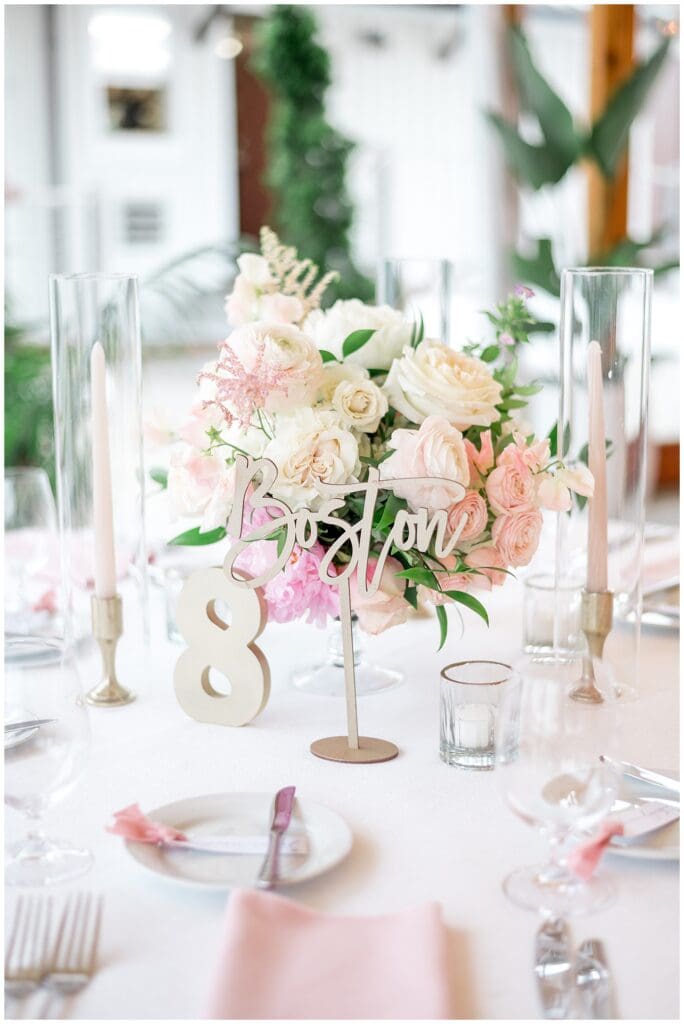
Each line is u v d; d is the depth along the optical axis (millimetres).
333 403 1338
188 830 1096
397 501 1316
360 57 7688
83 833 1106
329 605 1378
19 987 842
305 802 1135
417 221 7914
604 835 973
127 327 1464
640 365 1394
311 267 1588
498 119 3943
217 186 8055
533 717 926
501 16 4527
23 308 6027
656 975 875
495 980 872
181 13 7711
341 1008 815
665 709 1407
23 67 7383
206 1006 809
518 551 1316
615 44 4598
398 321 1434
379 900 979
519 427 1480
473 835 1101
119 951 905
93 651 1475
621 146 3967
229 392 1299
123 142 7789
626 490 1401
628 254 4062
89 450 1451
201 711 1398
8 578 1739
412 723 1393
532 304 4633
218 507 1344
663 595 1800
